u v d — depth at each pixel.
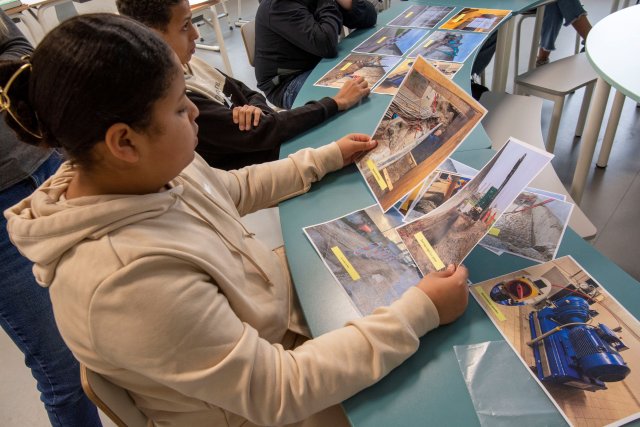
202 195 0.81
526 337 0.67
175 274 0.59
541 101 1.81
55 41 0.52
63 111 0.52
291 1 1.85
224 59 3.28
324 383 0.63
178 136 0.60
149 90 0.54
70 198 0.63
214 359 0.59
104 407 0.63
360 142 1.12
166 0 1.08
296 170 1.08
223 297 0.66
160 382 0.59
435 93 1.04
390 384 0.65
